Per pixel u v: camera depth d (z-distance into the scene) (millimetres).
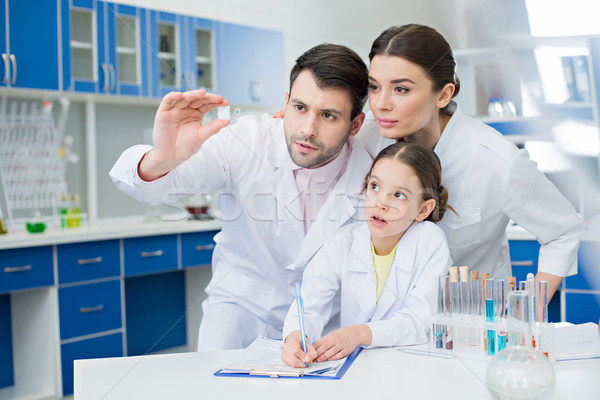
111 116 2900
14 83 2311
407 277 1030
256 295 1256
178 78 1591
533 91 1344
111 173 1181
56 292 2172
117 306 2340
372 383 781
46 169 2682
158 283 2762
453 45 1154
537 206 1139
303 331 878
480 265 1253
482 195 1126
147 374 851
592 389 747
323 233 1112
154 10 1641
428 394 737
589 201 1507
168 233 2436
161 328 2768
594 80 1349
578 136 1392
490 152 1099
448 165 1110
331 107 1015
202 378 827
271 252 1205
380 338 934
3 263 2047
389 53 1021
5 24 2281
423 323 970
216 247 1304
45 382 2232
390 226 1012
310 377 813
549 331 849
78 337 2229
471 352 890
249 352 943
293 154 1064
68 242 2197
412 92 1036
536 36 1273
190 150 1055
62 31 2424
